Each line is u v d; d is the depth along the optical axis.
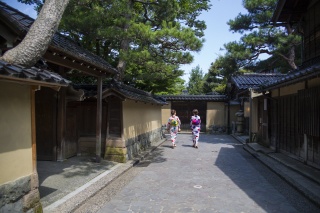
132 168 9.56
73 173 7.87
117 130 10.11
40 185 6.60
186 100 24.81
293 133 10.17
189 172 8.97
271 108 13.01
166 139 19.66
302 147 9.40
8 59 4.54
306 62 10.26
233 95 23.62
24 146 4.48
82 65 7.57
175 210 5.52
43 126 9.24
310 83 8.45
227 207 5.70
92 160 9.72
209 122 25.11
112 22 11.80
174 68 12.23
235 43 17.64
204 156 12.20
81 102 10.56
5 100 4.05
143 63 11.09
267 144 13.27
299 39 15.13
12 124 4.20
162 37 10.04
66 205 5.38
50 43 5.29
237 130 21.58
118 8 10.72
